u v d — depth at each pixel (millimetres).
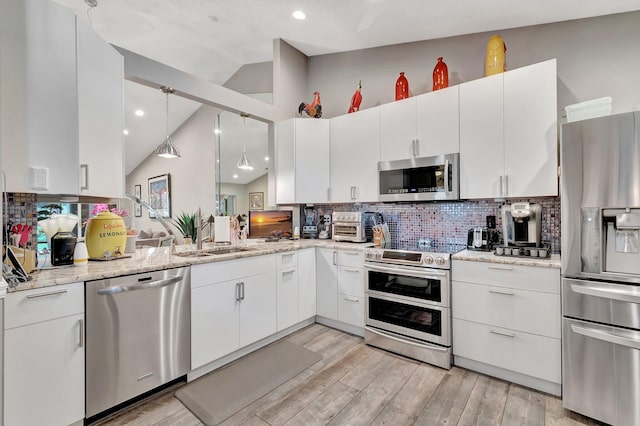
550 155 2180
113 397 1757
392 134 2963
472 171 2512
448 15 2604
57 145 1659
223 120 5582
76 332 1611
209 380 2164
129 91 4957
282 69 3605
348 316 2949
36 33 1578
